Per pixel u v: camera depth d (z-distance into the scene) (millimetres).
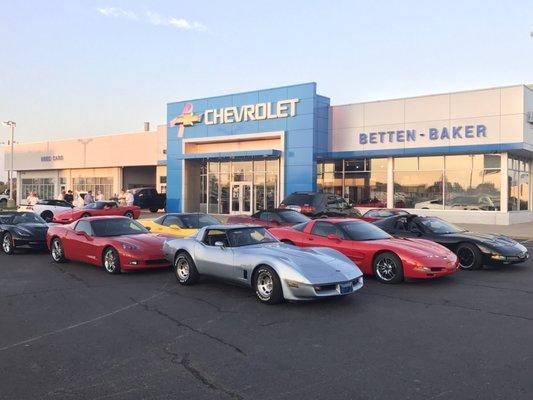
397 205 27031
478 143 23781
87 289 9461
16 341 6203
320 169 29703
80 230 12234
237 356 5566
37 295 8930
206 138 33031
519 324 6832
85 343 6102
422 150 25422
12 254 14688
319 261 8156
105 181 45750
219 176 33562
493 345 5883
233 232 9336
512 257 11008
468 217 24719
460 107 24312
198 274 9656
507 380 4770
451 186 25453
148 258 10867
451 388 4586
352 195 28609
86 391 4617
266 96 29969
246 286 8781
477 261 11266
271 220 15492
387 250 9844
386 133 26641
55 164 49469
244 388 4645
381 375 4934
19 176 55188
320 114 28531
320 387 4645
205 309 7816
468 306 7922
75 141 47312
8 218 15625
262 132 30156
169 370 5145
